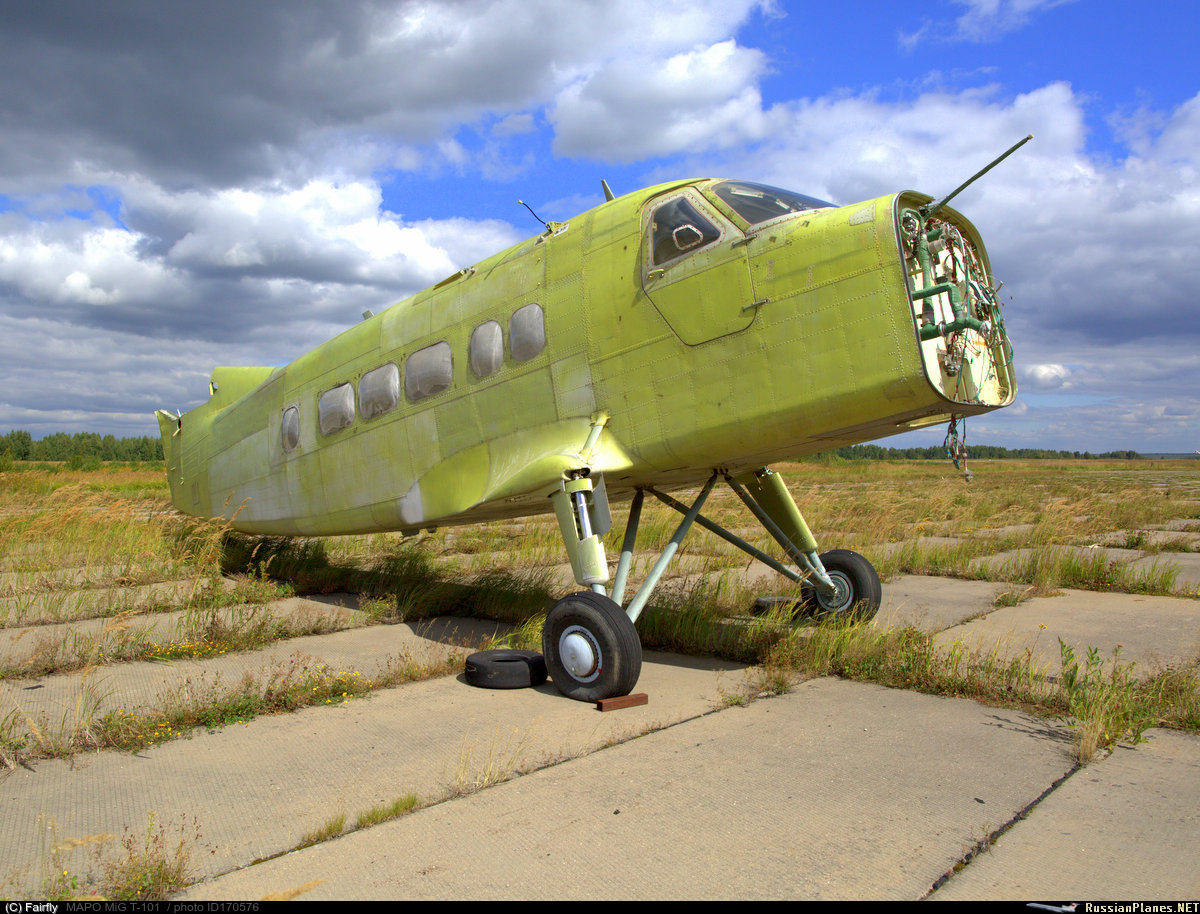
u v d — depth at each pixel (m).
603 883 2.63
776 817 3.15
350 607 8.59
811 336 5.00
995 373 5.52
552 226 6.74
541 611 7.99
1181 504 22.80
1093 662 4.75
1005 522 18.20
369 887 2.62
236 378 11.98
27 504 17.72
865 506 19.50
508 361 6.69
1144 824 3.07
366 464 8.30
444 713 4.73
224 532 10.89
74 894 2.59
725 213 5.55
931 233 4.96
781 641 5.94
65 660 6.00
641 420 5.75
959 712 4.60
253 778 3.70
